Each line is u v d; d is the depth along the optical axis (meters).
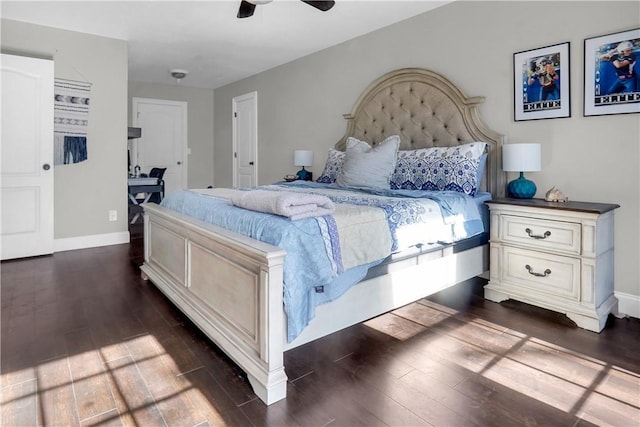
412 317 2.40
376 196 2.66
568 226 2.27
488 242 2.86
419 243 2.22
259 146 5.90
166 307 2.52
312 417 1.44
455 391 1.61
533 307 2.57
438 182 2.88
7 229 3.67
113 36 4.20
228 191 2.98
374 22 3.78
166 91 6.64
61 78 3.97
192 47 4.58
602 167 2.51
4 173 3.60
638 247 2.39
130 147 6.38
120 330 2.17
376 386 1.64
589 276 2.20
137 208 5.48
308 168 4.97
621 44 2.40
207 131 7.08
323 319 1.77
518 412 1.48
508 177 2.98
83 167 4.19
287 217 1.70
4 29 3.67
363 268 1.90
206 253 2.05
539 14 2.77
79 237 4.22
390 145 3.18
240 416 1.44
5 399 1.53
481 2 3.11
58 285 2.95
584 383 1.67
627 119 2.40
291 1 3.32
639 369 1.79
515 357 1.90
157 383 1.65
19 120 3.64
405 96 3.62
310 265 1.65
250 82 6.00
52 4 3.38
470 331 2.20
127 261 3.67
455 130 3.26
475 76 3.17
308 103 4.91
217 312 1.96
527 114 2.86
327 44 4.46
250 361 1.62
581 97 2.58
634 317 2.40
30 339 2.05
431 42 3.47
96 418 1.42
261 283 1.54
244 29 3.98
